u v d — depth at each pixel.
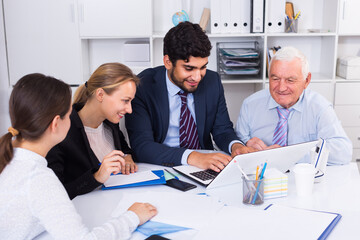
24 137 1.18
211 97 2.20
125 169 1.76
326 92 3.33
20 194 1.12
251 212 1.31
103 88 1.66
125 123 2.13
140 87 2.11
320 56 3.61
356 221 1.27
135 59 3.35
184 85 2.02
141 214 1.27
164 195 1.46
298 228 1.20
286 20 3.30
